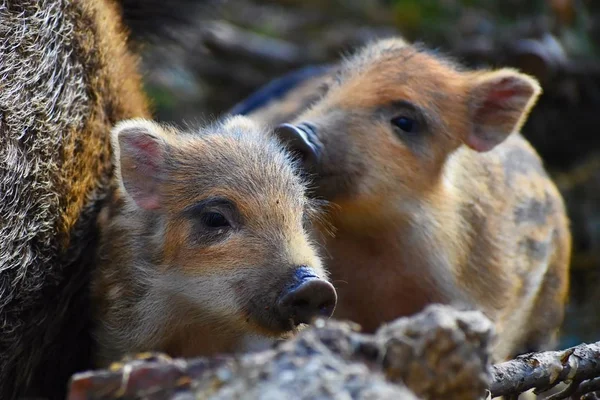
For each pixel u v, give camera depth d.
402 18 18.39
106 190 9.35
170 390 5.59
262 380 5.38
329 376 5.33
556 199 13.09
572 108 16.41
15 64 8.47
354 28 18.94
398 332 5.71
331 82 11.73
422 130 11.04
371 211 10.58
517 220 12.24
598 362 7.43
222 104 17.61
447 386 5.65
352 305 11.16
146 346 8.85
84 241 8.88
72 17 9.02
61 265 8.58
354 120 10.54
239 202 8.68
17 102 8.34
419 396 5.65
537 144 16.69
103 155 9.38
